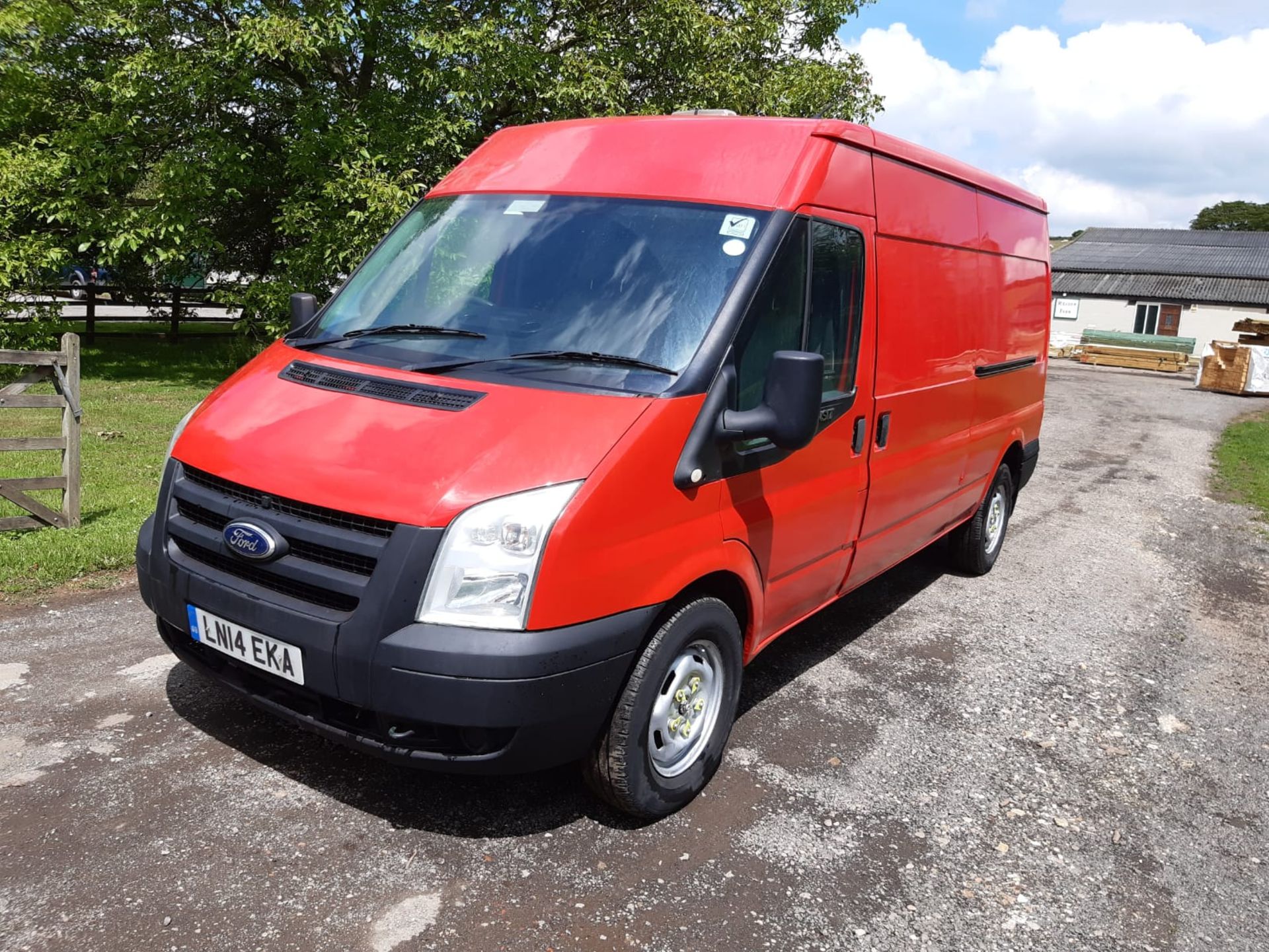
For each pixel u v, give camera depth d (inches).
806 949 112.0
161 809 128.4
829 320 157.4
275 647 118.0
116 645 180.2
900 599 248.5
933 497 214.8
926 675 197.6
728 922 115.1
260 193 648.4
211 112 578.9
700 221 145.9
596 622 116.5
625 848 128.3
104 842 120.3
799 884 124.0
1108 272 2246.6
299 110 538.6
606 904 116.5
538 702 111.9
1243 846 142.8
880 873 128.0
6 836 120.0
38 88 563.8
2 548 224.4
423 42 507.8
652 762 130.8
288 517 119.3
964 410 221.5
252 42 485.4
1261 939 121.5
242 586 122.2
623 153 161.2
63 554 221.9
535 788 141.4
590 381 127.5
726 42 554.6
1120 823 146.4
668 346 132.6
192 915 108.7
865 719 174.2
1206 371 1070.4
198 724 151.8
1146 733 178.7
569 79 530.0
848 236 160.9
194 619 127.7
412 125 533.6
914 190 186.4
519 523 111.4
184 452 134.9
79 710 153.9
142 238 536.1
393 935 108.0
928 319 194.9
